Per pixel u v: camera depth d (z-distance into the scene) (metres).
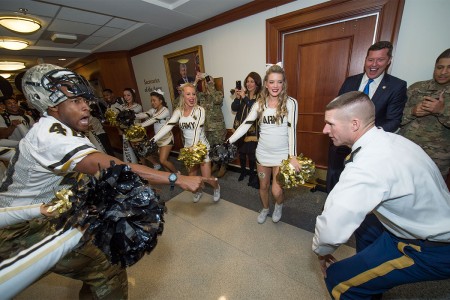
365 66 1.67
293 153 1.54
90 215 0.55
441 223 0.76
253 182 2.74
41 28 2.83
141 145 2.20
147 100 4.62
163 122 3.07
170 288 1.44
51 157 0.70
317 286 1.36
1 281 0.41
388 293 1.25
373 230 1.08
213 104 3.02
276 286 1.38
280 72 1.50
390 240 0.85
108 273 1.03
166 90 4.12
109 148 3.90
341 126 0.88
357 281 0.86
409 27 1.77
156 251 1.76
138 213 0.58
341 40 2.12
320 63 2.31
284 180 1.35
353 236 1.72
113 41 3.61
